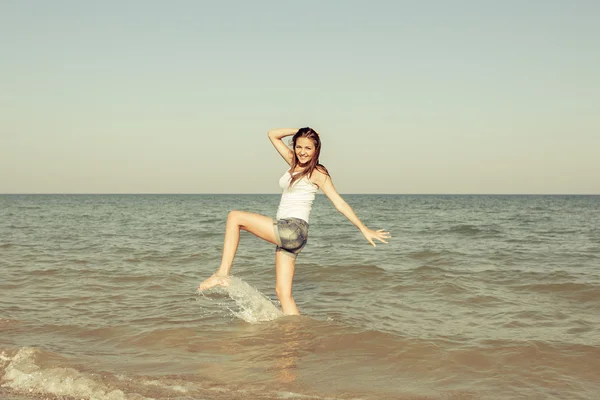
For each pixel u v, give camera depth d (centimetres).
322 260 1023
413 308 600
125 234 1681
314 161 480
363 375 368
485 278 809
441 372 376
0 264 934
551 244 1388
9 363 386
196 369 377
